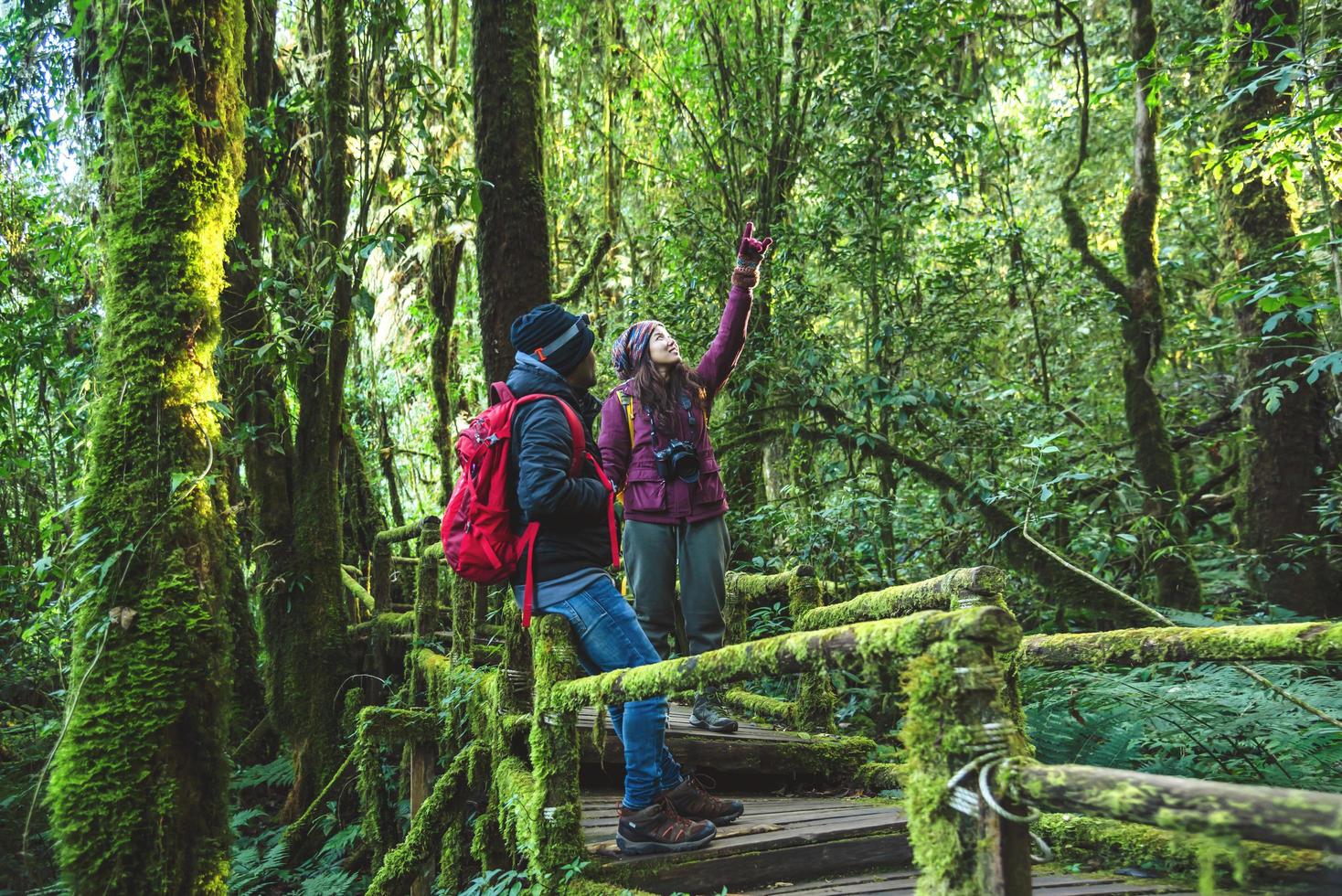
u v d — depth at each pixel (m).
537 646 3.07
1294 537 6.24
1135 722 3.99
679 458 3.64
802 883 2.96
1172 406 8.91
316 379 6.72
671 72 8.67
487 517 2.98
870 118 6.79
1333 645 1.79
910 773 1.52
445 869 4.20
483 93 5.94
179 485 3.31
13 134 5.59
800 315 7.05
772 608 6.52
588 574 3.03
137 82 3.62
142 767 3.10
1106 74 9.02
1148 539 6.55
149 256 3.53
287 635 6.81
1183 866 2.29
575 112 9.55
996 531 5.93
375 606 7.66
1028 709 4.30
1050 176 10.60
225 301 6.29
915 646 1.54
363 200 6.18
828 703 4.58
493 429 3.00
